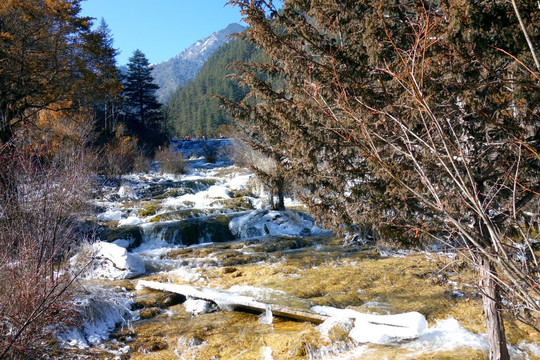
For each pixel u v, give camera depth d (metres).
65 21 16.67
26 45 16.00
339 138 4.65
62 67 17.31
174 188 21.78
